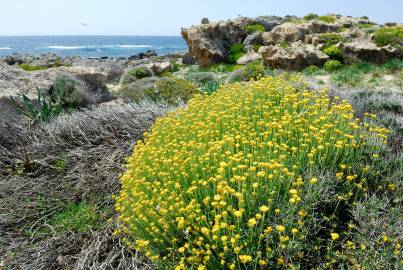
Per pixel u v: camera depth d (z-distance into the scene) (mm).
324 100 4250
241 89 5371
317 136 3492
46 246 3760
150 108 6156
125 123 5660
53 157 5375
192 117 4543
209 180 3152
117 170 4816
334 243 2992
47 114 6949
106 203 4363
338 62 19047
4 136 6305
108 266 3447
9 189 4762
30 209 4383
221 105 4703
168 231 3092
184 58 29625
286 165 3328
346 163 3574
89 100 8867
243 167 3064
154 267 3174
